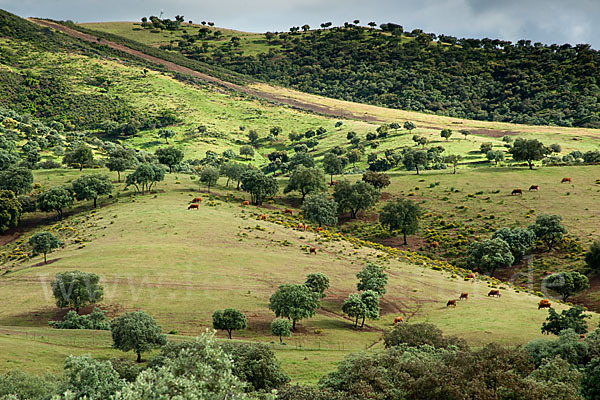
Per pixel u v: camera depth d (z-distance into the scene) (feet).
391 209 479.82
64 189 491.31
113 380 119.65
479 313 286.46
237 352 164.25
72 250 373.20
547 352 166.71
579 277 354.74
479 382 126.82
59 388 121.08
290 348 227.20
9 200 460.96
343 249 407.03
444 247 456.04
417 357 153.48
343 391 132.57
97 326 249.14
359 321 281.13
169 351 167.02
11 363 167.94
